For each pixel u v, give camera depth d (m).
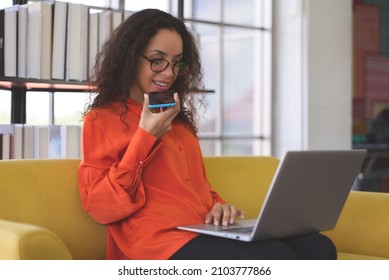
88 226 2.01
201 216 1.96
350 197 2.38
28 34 2.49
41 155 2.50
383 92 5.31
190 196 1.96
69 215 1.97
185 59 2.19
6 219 1.83
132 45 2.00
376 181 5.30
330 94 4.39
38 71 2.50
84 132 1.92
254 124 4.50
